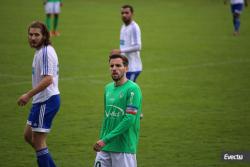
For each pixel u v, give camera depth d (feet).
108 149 63.26
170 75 152.56
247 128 102.12
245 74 153.07
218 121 106.83
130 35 113.39
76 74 153.07
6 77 147.64
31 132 74.38
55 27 225.15
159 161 84.23
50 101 73.05
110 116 64.18
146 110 115.65
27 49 190.80
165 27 252.01
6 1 341.00
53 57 72.43
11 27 242.78
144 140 95.04
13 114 112.06
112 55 64.13
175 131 100.37
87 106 119.03
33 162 83.61
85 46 199.93
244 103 121.29
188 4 341.62
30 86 137.80
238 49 193.88
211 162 83.76
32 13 288.71
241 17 282.97
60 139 95.40
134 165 63.98
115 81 64.34
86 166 82.17
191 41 212.64
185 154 87.66
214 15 292.61
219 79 146.92
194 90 134.41
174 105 119.96
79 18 277.64
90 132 99.96
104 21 267.59
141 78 148.77
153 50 193.06
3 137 96.43
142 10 312.71
